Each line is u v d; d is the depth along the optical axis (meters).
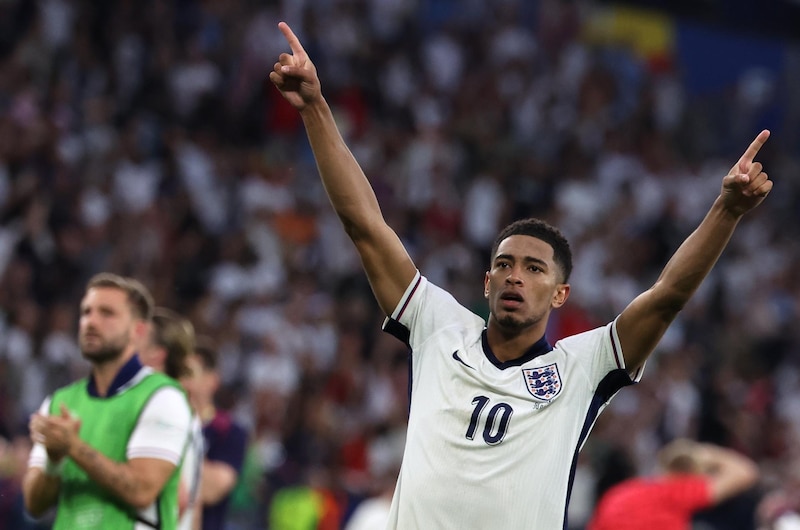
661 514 26.11
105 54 49.00
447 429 13.57
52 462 17.14
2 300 37.50
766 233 60.56
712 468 26.92
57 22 47.84
